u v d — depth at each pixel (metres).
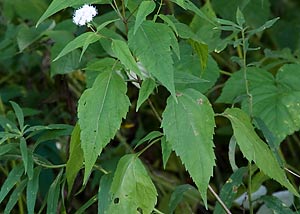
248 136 0.74
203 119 0.69
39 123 1.16
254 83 0.95
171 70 0.65
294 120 0.92
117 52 0.66
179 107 0.69
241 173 0.85
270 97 0.94
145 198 0.72
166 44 0.66
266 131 0.84
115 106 0.68
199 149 0.68
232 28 0.86
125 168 0.73
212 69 0.93
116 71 0.71
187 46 0.94
